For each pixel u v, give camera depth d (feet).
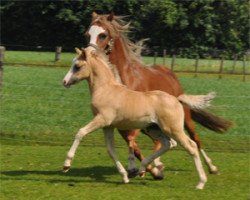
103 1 186.91
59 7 191.93
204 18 192.44
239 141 55.93
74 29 196.85
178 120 36.01
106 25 40.24
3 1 195.42
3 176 39.24
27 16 197.77
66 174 40.60
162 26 190.39
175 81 43.19
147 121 36.29
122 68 40.34
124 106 36.11
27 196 33.65
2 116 62.95
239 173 42.42
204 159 42.39
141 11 189.06
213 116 43.80
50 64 131.13
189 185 37.83
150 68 42.29
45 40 198.90
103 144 52.85
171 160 46.85
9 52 168.04
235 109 73.26
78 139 35.88
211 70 133.08
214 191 35.96
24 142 52.95
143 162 37.52
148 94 36.58
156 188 36.50
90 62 36.81
